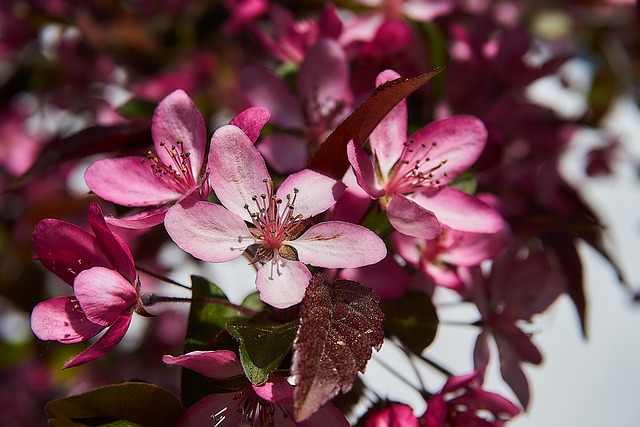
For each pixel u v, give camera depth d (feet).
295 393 0.74
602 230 1.14
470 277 0.97
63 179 1.51
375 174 0.88
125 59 1.44
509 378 0.97
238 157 0.84
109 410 0.82
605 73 1.49
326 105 1.01
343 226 0.83
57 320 0.85
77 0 1.43
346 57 1.04
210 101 1.34
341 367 0.76
